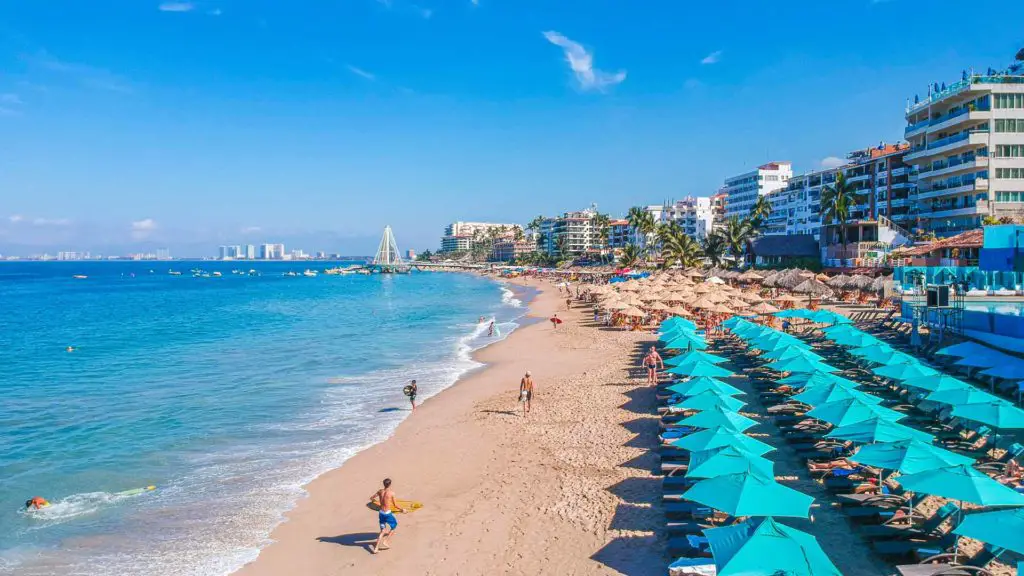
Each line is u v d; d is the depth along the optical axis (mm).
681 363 25938
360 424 25719
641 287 65438
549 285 134125
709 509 14562
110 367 40406
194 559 14891
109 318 77125
